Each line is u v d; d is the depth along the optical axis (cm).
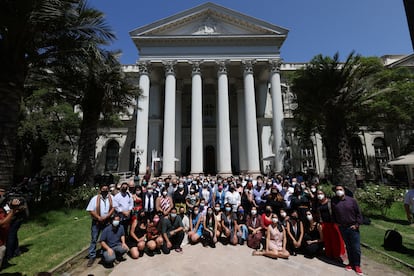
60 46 934
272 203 754
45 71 1144
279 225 632
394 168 2780
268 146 2614
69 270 519
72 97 1386
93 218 579
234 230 722
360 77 1453
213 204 923
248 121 2188
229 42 2394
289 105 3278
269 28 2423
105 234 566
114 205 654
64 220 941
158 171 2328
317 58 1536
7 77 773
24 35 778
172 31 2453
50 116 2422
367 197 1091
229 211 742
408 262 539
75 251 610
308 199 716
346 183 1306
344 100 1360
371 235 743
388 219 1009
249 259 586
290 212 734
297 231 630
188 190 1016
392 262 553
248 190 862
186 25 2475
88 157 1288
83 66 1080
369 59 1895
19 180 2412
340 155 1350
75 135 2670
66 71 1149
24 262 528
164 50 2369
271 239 627
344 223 523
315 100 1450
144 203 750
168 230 653
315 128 2550
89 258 550
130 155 3141
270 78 2339
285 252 590
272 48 2381
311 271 512
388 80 2016
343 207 529
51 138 2356
